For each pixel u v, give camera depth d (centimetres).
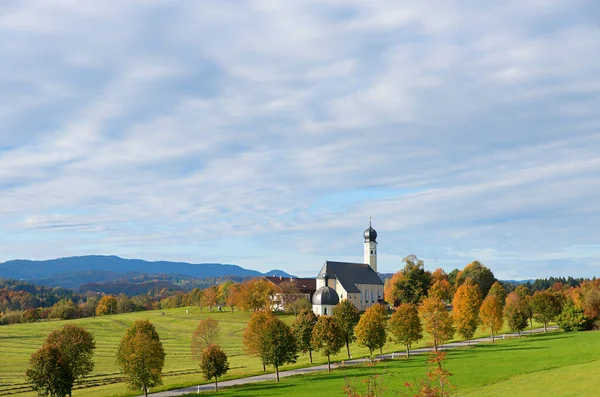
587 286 15188
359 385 6981
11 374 10738
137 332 9075
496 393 5853
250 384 8244
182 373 10244
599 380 6056
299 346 10300
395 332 10269
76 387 9044
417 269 19225
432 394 3023
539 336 12269
